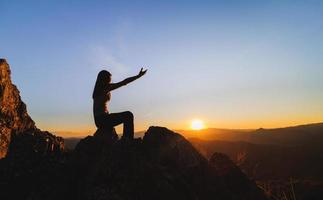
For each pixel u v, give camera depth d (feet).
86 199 28.02
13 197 33.04
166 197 28.86
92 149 32.94
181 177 31.53
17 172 37.22
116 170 29.63
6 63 55.26
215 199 31.63
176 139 34.91
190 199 29.91
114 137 34.83
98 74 35.42
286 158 149.89
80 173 31.83
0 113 49.39
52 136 50.65
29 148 43.96
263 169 134.21
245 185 34.88
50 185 31.91
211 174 33.14
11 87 54.39
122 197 27.81
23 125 51.85
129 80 34.50
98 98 34.60
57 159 40.27
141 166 30.19
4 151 44.24
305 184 78.69
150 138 34.88
